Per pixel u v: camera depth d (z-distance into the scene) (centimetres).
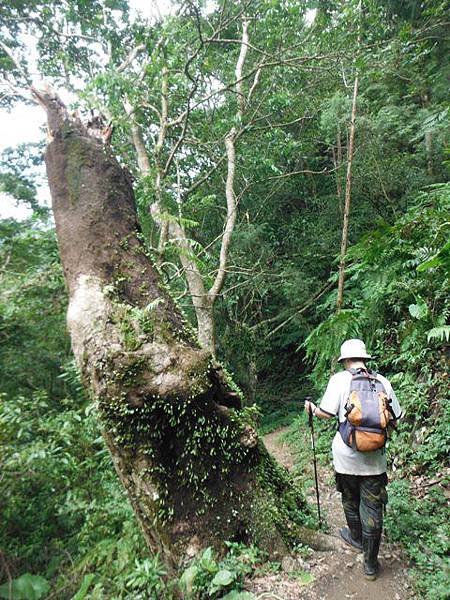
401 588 277
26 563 412
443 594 257
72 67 813
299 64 767
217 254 974
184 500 298
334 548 321
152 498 292
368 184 850
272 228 1084
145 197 648
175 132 902
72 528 455
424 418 511
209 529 298
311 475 555
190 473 298
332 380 323
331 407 312
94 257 349
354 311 614
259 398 1073
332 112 787
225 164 945
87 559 380
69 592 355
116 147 764
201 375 294
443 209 548
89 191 372
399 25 812
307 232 1042
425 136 794
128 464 301
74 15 779
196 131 921
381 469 295
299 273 955
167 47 635
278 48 753
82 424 442
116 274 349
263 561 295
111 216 370
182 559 289
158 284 366
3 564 399
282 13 683
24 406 440
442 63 800
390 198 875
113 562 354
